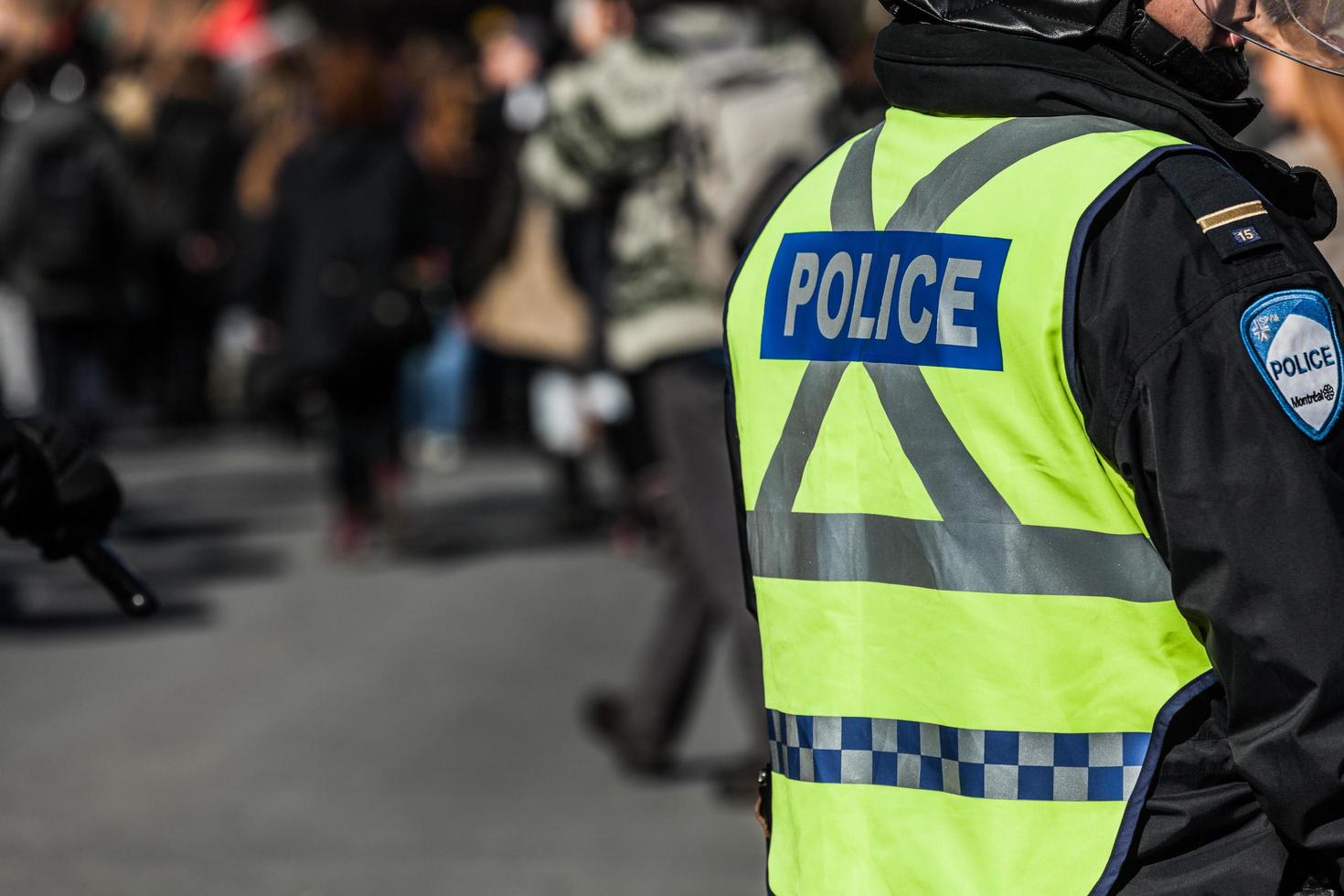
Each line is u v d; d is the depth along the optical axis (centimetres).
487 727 2025
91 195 3127
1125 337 611
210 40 4784
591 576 2794
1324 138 1115
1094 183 625
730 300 739
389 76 3378
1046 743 636
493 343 3009
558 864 1619
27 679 2214
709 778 1858
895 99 694
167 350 4275
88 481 876
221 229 4038
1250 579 593
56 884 1573
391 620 2519
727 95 1672
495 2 5228
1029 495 636
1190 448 600
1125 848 629
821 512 684
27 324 3169
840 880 671
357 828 1706
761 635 725
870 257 682
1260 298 605
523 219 2973
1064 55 651
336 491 2923
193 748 1952
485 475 3800
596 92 1892
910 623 662
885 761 668
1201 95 666
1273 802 604
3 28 3123
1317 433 605
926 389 655
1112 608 630
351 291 2809
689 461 1756
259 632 2448
